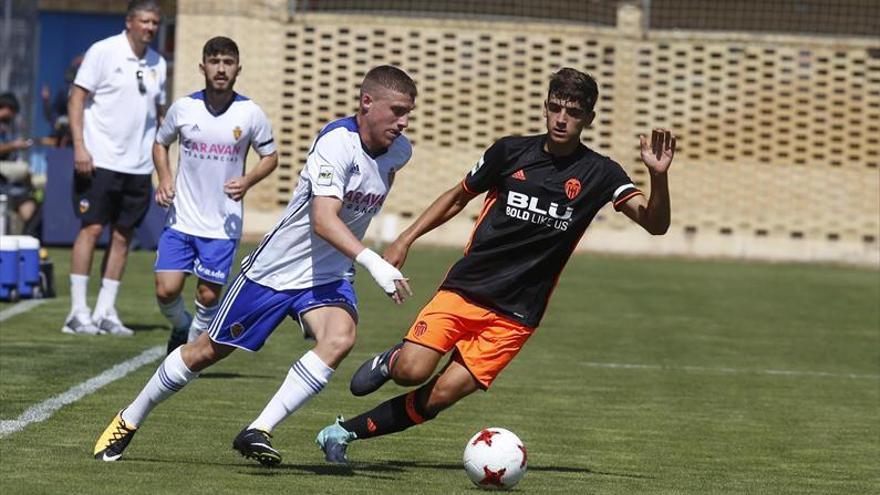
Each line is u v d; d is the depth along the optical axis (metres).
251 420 25.86
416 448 24.20
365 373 21.44
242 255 64.38
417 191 74.25
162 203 31.77
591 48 74.12
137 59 37.00
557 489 20.89
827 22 78.00
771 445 26.11
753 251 74.69
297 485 20.05
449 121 74.25
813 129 74.38
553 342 41.03
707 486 21.72
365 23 73.69
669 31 74.31
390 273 19.48
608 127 74.44
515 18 77.12
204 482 20.00
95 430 24.00
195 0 70.88
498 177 20.95
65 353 33.38
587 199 20.75
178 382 21.22
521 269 20.83
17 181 58.50
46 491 18.97
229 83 31.20
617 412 29.27
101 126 36.88
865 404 31.91
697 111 74.56
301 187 20.72
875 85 74.19
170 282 31.55
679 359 38.47
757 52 74.12
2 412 25.41
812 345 42.81
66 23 83.38
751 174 74.62
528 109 74.25
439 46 73.81
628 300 53.41
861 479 22.98
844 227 74.69
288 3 73.38
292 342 38.22
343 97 73.81
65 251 62.66
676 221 74.88
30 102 77.69
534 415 28.44
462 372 20.92
